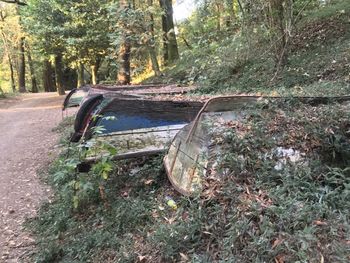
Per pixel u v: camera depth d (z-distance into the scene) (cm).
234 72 1073
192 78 1134
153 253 366
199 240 342
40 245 486
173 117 613
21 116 1639
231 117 469
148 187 525
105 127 588
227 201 351
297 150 407
